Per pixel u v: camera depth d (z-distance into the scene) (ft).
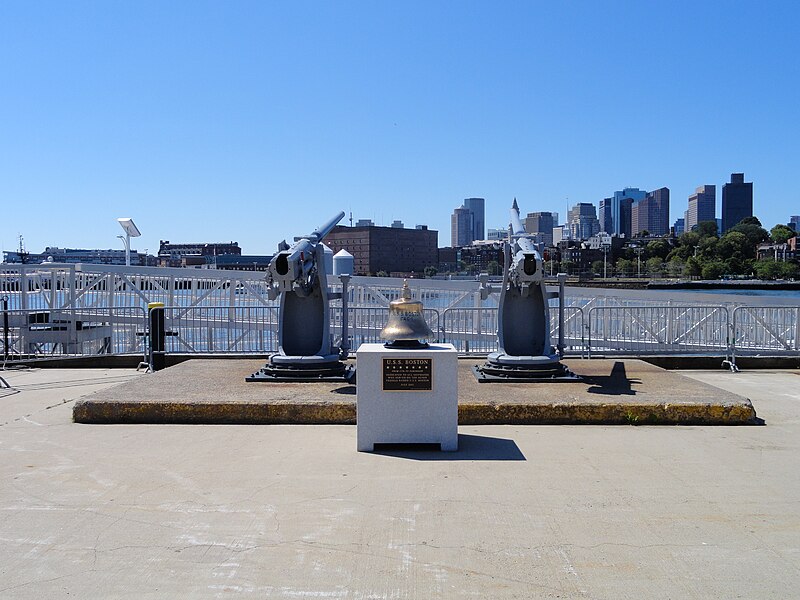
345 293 39.86
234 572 15.84
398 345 26.91
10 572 15.87
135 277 76.02
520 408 30.14
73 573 15.80
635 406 30.14
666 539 17.61
